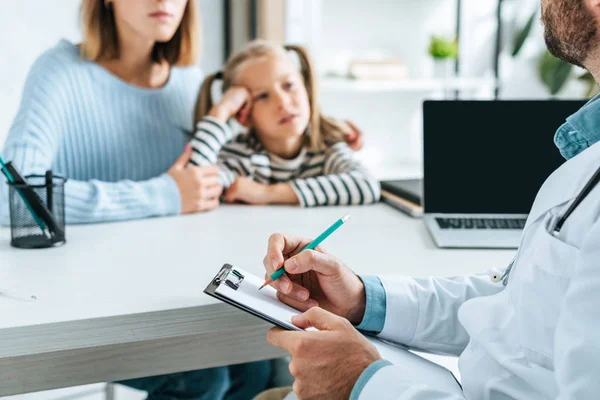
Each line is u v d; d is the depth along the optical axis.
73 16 2.74
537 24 3.32
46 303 0.97
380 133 3.38
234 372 1.57
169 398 1.50
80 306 0.96
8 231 1.39
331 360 0.77
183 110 1.84
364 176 1.72
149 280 1.08
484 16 3.38
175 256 1.22
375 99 3.33
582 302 0.64
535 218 0.81
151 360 1.00
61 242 1.28
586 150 0.79
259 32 2.75
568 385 0.62
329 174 1.81
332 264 0.97
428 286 1.04
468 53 3.38
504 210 1.48
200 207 1.56
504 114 1.49
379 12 3.23
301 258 0.95
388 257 1.25
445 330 1.01
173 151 1.82
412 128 3.42
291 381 1.58
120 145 1.74
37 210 1.23
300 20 2.75
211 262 1.18
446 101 1.49
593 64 0.84
